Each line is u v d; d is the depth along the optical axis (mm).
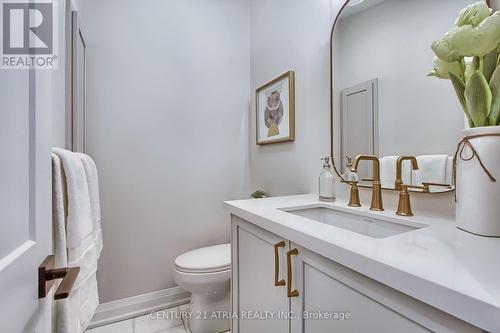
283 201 1194
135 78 1665
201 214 1882
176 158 1799
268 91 1784
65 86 1133
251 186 2039
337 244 569
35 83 483
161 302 1729
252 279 991
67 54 1143
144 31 1691
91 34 1534
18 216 412
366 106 1073
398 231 825
